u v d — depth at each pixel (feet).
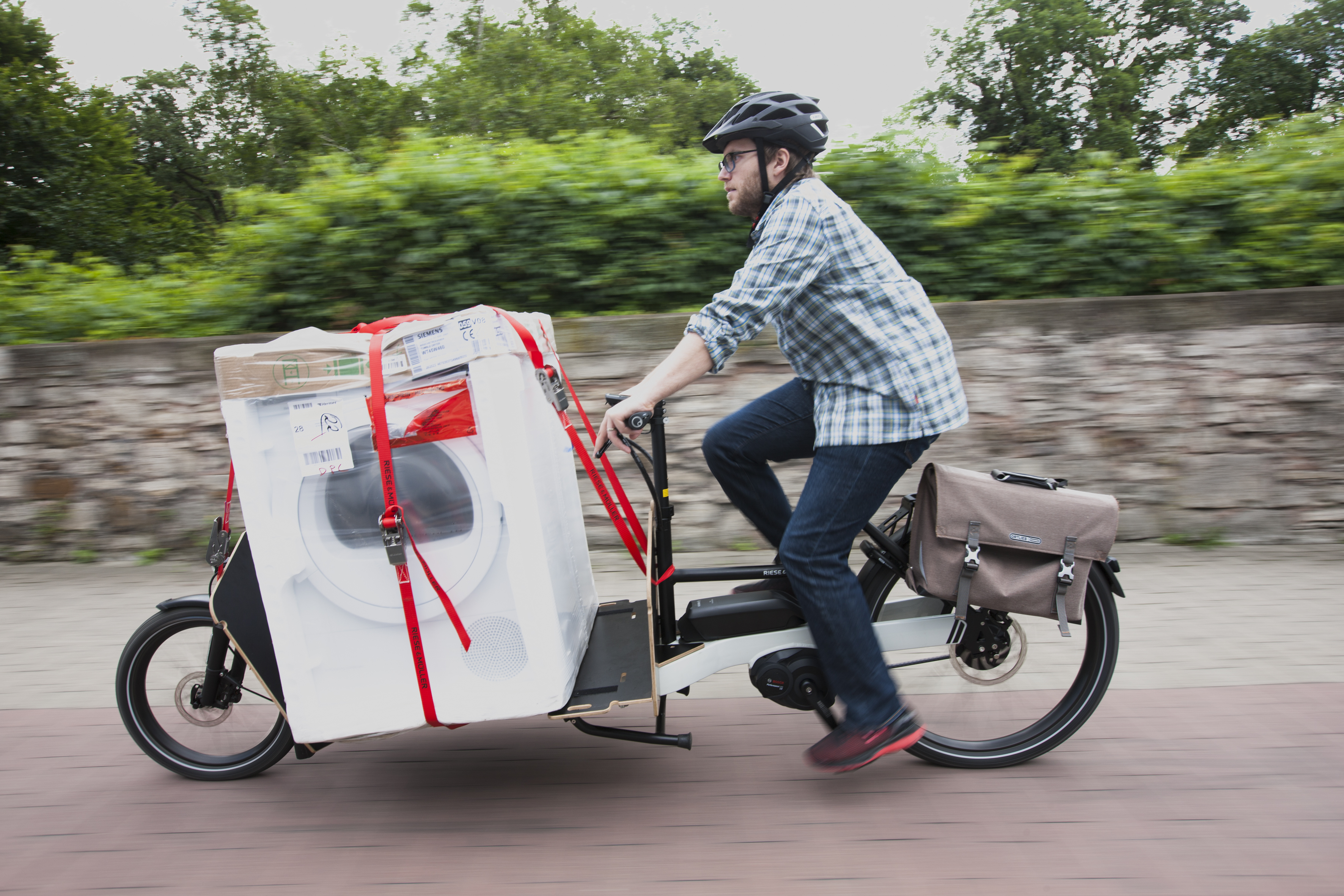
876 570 8.71
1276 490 15.71
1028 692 8.87
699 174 16.25
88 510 16.35
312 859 7.59
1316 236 16.14
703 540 15.67
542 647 7.61
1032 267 16.44
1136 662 11.03
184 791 8.79
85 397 16.12
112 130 82.02
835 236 7.50
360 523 7.57
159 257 20.26
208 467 16.19
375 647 7.74
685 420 15.53
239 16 92.99
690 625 8.50
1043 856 7.29
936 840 7.55
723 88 109.91
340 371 7.30
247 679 8.96
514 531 7.43
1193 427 15.69
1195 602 13.05
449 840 7.80
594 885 7.07
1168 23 108.06
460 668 7.68
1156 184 16.74
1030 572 8.21
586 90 98.17
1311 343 15.42
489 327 7.20
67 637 12.93
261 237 16.26
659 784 8.61
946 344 7.83
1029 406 15.74
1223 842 7.41
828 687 8.31
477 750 9.45
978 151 17.44
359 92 89.51
